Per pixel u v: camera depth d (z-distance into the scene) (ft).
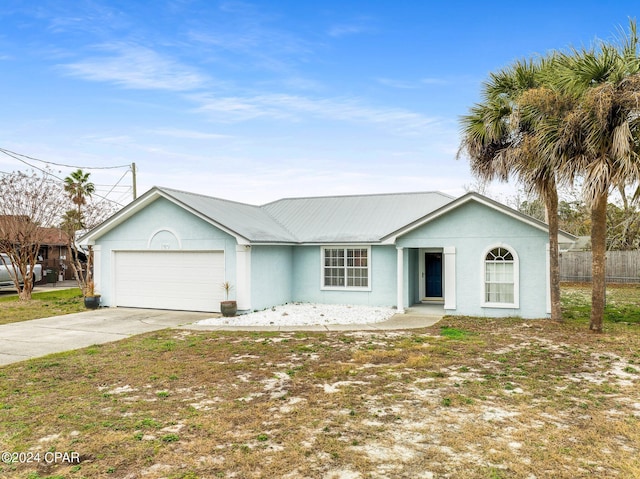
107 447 16.51
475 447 16.31
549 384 23.94
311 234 59.21
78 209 76.74
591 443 16.61
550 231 43.16
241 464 15.17
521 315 45.88
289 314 49.37
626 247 89.40
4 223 63.57
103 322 45.32
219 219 50.98
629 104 32.19
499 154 43.06
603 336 36.40
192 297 52.47
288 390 23.13
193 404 21.15
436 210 47.73
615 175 33.24
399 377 25.32
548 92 36.24
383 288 55.06
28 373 26.58
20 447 16.56
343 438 17.20
